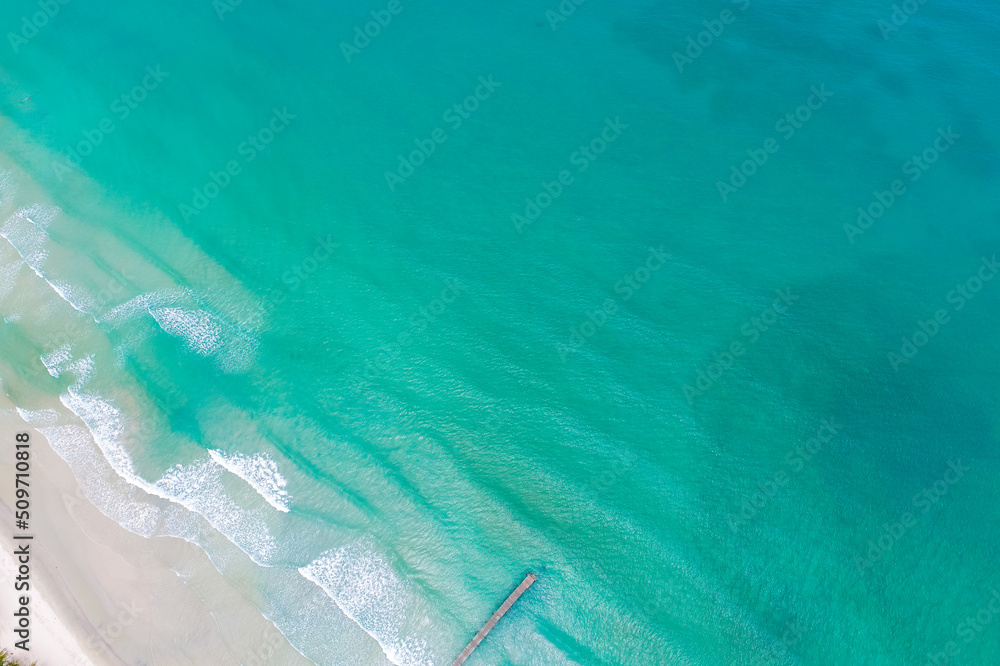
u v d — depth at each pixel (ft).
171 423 98.37
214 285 110.32
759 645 88.22
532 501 96.68
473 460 99.35
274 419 100.53
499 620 89.71
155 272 110.73
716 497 95.66
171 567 90.58
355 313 109.50
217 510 93.86
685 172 119.14
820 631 88.22
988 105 122.62
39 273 108.78
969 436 96.43
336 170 122.42
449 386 104.06
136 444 96.68
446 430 101.30
